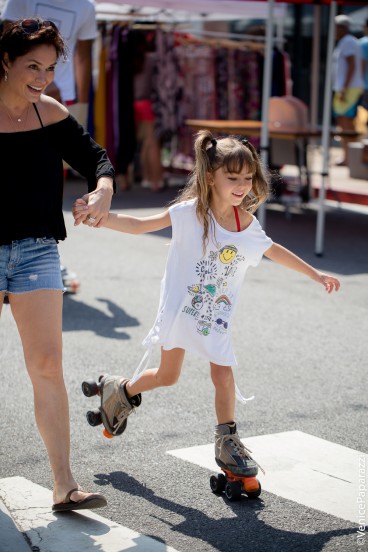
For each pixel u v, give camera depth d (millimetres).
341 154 21469
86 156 4617
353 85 17875
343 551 4273
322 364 7395
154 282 10102
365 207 16031
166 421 6027
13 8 8547
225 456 4812
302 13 22688
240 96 16562
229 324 4891
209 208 4824
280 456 5438
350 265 11344
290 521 4594
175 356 4898
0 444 5570
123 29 15766
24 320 4527
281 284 10250
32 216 4410
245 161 4684
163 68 16562
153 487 4988
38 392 4578
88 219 4492
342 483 5066
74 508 4477
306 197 15500
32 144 4426
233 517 4637
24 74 4262
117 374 6934
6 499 4750
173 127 16812
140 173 18312
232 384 4883
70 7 8656
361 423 6066
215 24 23516
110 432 5266
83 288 9727
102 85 15773
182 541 4352
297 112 14453
